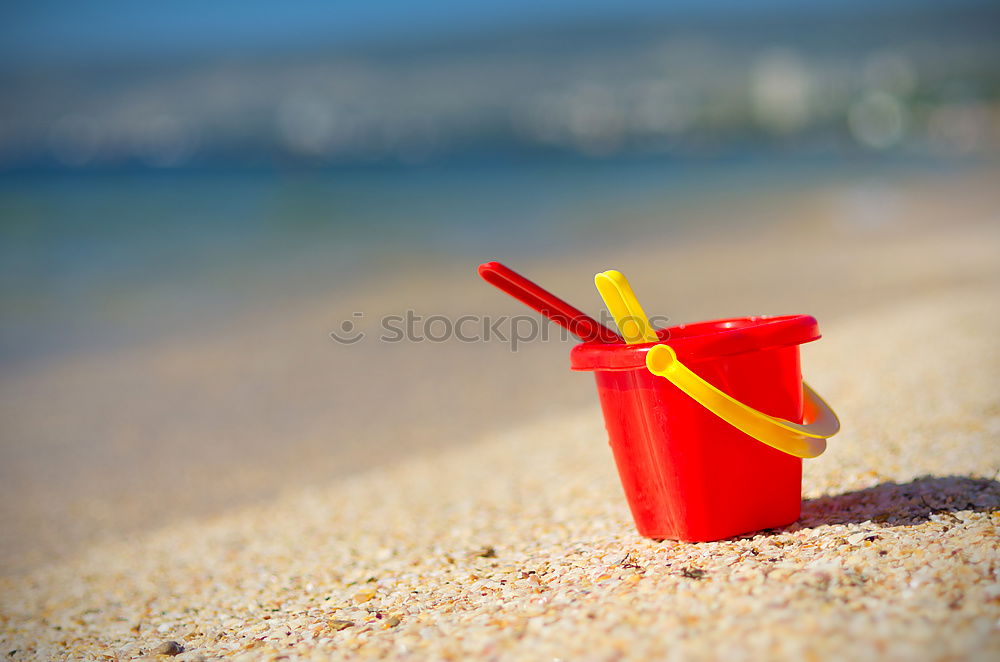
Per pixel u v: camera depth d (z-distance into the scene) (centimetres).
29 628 106
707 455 93
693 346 91
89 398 213
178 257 407
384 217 517
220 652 92
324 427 178
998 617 78
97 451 174
